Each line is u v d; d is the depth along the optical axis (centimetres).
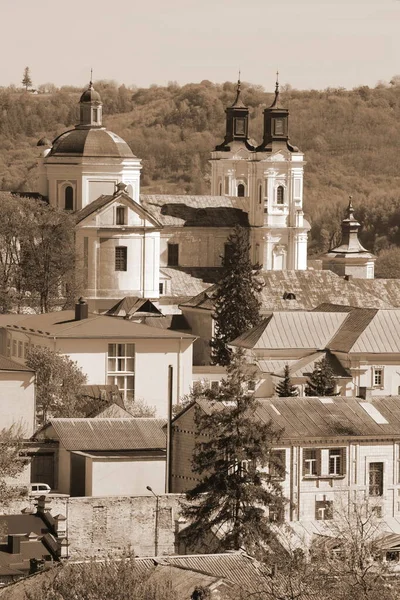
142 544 19025
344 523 15762
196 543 18588
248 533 18050
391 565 14538
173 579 13588
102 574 12888
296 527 19788
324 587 12838
